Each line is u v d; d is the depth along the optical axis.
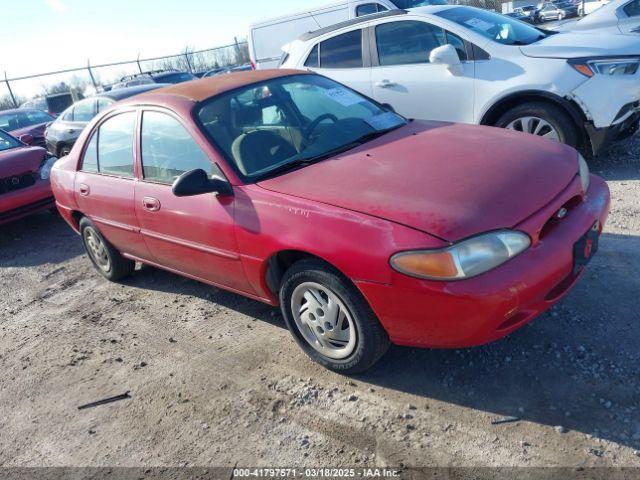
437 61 5.91
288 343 3.66
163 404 3.30
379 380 3.14
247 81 4.14
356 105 4.21
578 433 2.54
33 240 7.12
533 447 2.51
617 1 8.18
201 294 4.64
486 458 2.50
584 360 2.98
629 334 3.12
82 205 4.82
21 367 4.03
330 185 3.11
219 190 3.39
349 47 6.93
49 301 5.12
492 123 6.06
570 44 5.64
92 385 3.63
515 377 2.96
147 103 4.14
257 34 11.02
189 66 26.86
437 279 2.56
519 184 2.89
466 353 3.22
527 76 5.61
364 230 2.76
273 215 3.14
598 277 3.75
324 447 2.74
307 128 3.83
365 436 2.76
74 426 3.27
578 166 3.26
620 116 5.43
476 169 3.03
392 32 6.55
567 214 2.97
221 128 3.70
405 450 2.63
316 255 2.96
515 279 2.59
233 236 3.38
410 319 2.72
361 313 2.91
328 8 10.01
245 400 3.20
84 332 4.38
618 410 2.62
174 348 3.88
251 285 3.53
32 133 14.50
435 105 6.29
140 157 4.14
